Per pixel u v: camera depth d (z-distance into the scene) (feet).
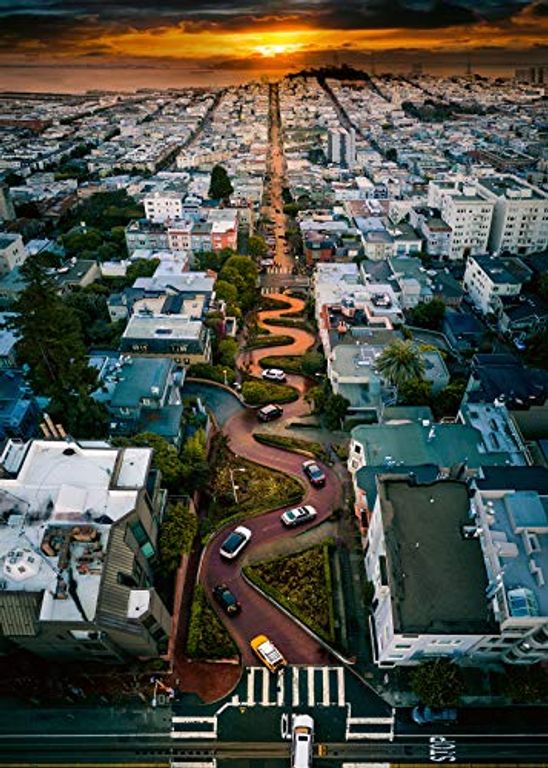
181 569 273.54
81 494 236.43
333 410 377.50
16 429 355.77
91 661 239.30
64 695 233.35
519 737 224.74
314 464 342.85
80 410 331.98
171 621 247.50
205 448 352.28
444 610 214.07
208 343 455.63
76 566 217.97
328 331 447.42
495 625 210.79
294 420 393.50
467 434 320.50
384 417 355.77
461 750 221.25
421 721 226.79
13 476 248.93
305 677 241.35
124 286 579.48
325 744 222.48
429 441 315.78
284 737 224.33
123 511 233.96
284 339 505.25
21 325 338.95
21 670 230.27
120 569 219.41
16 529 229.04
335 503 322.75
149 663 240.32
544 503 241.76
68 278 567.59
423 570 223.92
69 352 342.03
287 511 311.27
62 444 264.52
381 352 406.62
